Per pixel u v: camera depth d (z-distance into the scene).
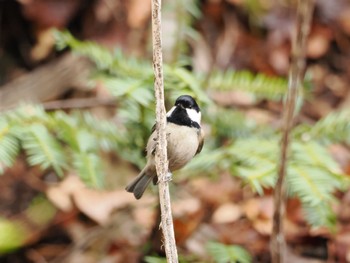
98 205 10.33
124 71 8.53
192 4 9.88
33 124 7.83
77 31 12.64
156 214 8.59
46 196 10.62
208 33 12.89
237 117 9.63
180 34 9.69
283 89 9.42
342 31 13.47
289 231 10.02
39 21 12.50
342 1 13.70
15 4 12.45
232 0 13.16
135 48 12.20
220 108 9.70
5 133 7.53
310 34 13.36
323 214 7.72
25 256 10.02
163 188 5.87
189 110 7.13
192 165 8.55
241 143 8.46
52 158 7.50
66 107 11.15
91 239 10.12
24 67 12.32
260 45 13.03
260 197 10.52
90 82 9.04
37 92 11.30
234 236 10.04
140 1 12.52
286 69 12.84
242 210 10.43
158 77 5.77
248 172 7.39
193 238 9.91
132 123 8.48
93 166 7.80
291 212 10.20
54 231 10.34
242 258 7.94
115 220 10.24
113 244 9.96
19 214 10.46
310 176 7.52
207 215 10.36
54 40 12.27
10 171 10.91
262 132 9.63
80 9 12.68
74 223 10.40
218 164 8.72
